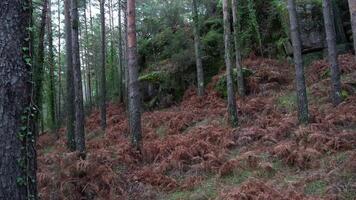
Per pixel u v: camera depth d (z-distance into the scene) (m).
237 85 17.62
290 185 8.19
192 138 12.83
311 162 9.22
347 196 7.14
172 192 9.63
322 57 17.98
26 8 4.51
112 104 27.30
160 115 18.20
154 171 10.87
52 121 24.48
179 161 11.13
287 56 18.73
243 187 8.19
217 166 10.47
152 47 24.78
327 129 10.94
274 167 9.52
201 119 16.12
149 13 29.84
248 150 11.21
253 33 20.72
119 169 11.37
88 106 33.16
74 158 10.73
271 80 17.33
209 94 18.55
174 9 27.02
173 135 14.52
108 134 18.50
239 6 21.52
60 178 9.82
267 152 10.50
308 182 8.25
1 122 4.20
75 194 9.51
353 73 15.39
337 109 12.41
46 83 26.05
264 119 13.30
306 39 18.20
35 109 4.61
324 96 14.35
